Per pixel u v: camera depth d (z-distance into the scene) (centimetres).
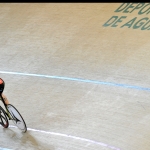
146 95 1366
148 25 1873
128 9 2084
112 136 1197
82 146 1179
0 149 1243
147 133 1175
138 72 1518
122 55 1672
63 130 1273
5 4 2488
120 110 1313
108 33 1894
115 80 1499
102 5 2186
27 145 1235
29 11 2322
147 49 1670
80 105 1388
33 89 1557
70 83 1545
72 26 2039
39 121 1348
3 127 1358
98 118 1297
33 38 2005
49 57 1792
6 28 2184
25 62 1794
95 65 1638
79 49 1803
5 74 1731
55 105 1420
